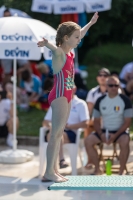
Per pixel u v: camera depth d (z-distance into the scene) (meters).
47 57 18.20
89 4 25.17
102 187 10.12
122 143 17.48
